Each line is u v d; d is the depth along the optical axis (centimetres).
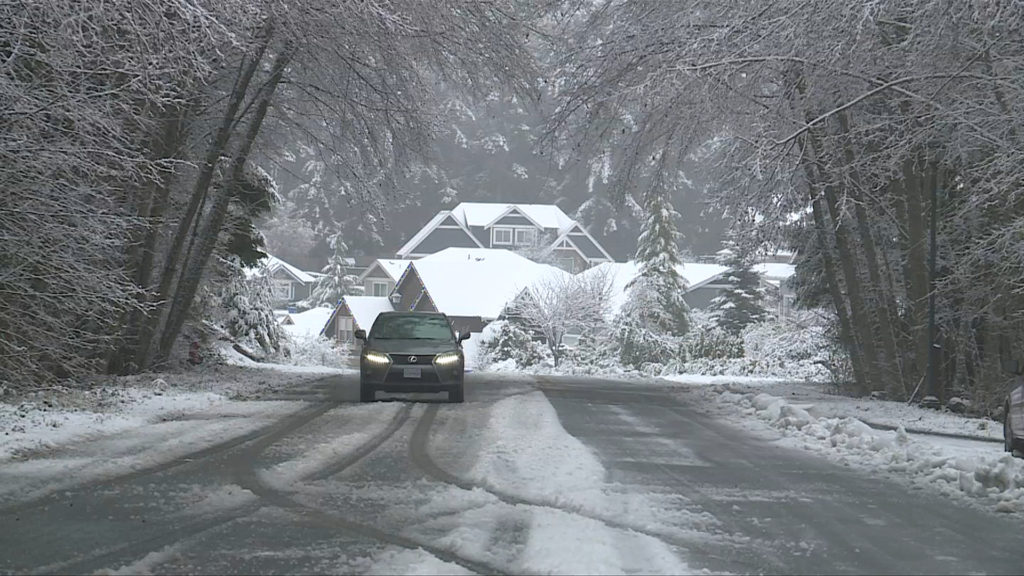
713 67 2770
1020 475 1672
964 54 2706
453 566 1095
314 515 1367
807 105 2873
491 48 3572
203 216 4522
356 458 1880
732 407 3169
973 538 1342
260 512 1383
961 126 2697
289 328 11638
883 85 2697
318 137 4128
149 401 2780
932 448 2022
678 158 3778
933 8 2498
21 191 2302
